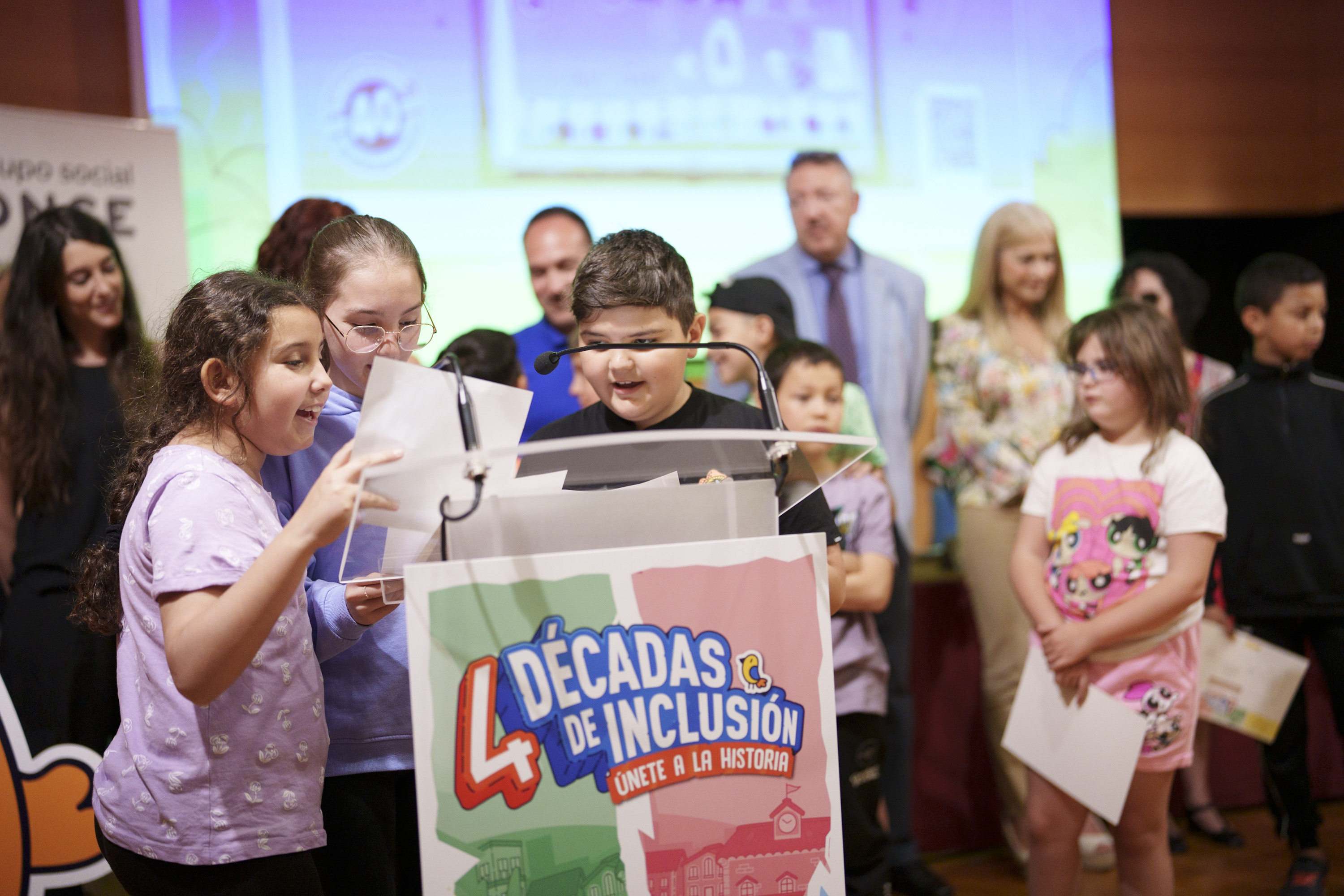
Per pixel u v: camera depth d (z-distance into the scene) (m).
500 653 0.82
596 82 2.92
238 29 2.62
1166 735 1.64
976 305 2.83
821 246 2.98
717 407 1.28
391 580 0.96
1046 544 1.83
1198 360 2.86
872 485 2.10
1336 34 3.49
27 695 1.85
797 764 0.88
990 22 3.23
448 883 0.81
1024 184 3.27
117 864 0.99
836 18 3.11
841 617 2.01
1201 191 3.44
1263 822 2.68
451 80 2.80
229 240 2.63
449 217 2.81
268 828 0.97
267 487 1.18
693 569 0.86
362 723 1.20
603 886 0.84
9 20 2.47
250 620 0.85
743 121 3.04
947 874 2.44
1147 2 3.38
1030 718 1.73
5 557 2.01
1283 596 2.38
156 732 0.95
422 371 0.88
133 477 1.05
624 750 0.84
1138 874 1.70
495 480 0.89
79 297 1.98
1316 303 2.42
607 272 1.15
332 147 2.70
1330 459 2.40
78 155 2.16
